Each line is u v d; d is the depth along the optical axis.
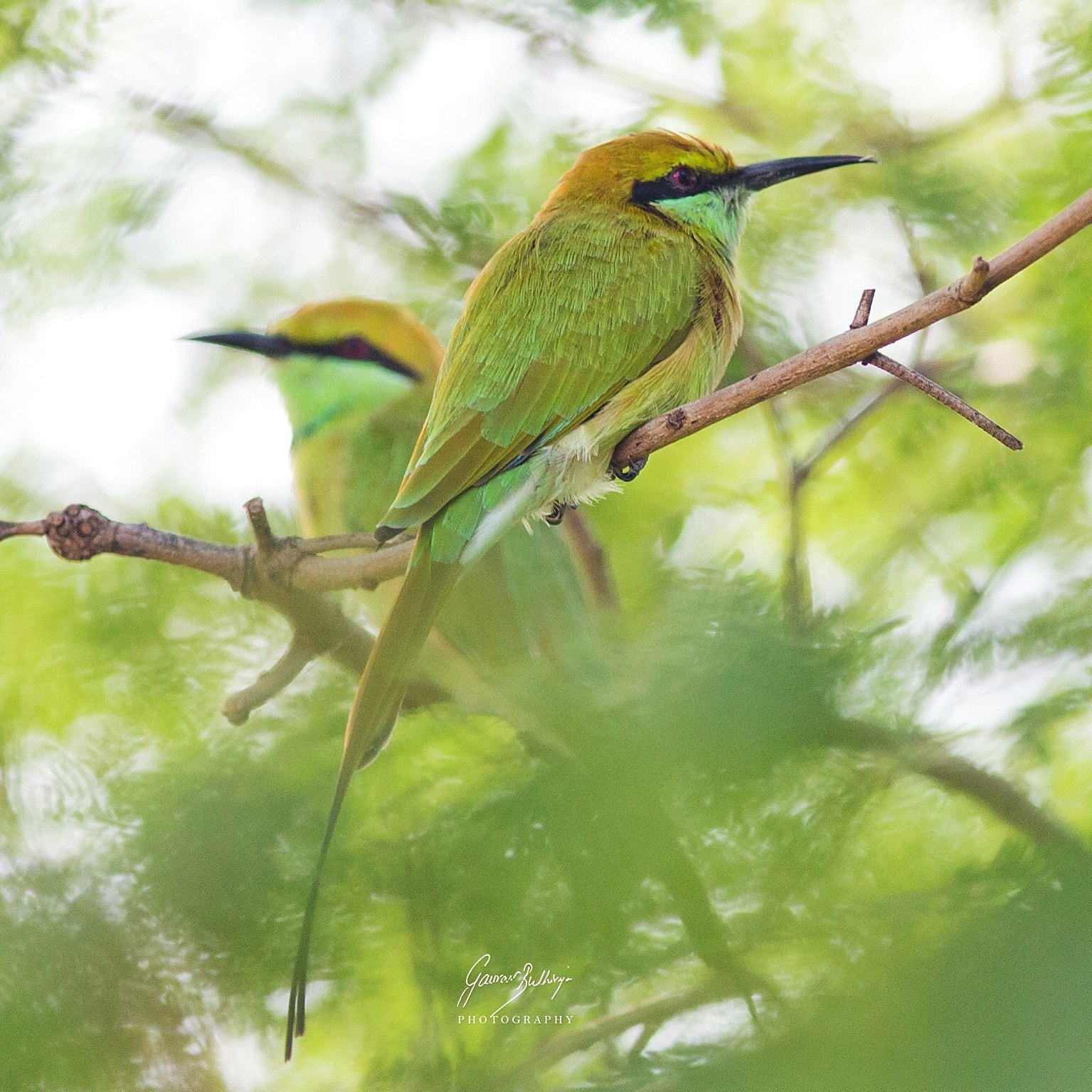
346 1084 8.18
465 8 11.58
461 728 8.11
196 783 7.64
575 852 6.70
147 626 9.45
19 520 10.40
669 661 6.83
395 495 12.10
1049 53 11.12
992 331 11.50
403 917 7.51
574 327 9.67
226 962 7.43
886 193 11.21
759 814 6.80
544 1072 7.41
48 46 11.14
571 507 10.58
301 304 12.44
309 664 8.52
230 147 11.54
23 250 10.95
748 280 11.53
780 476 10.77
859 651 7.19
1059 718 7.54
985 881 6.41
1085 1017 4.99
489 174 12.00
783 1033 5.55
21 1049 7.14
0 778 7.98
